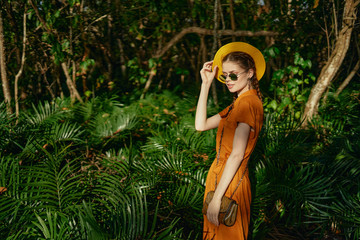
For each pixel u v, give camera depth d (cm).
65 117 358
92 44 468
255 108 144
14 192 204
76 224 187
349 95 384
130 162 247
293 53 412
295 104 389
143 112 416
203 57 480
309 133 326
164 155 283
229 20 471
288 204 226
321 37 406
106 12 414
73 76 427
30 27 398
